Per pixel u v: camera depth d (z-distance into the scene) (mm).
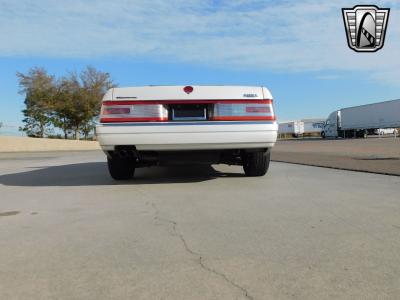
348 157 14633
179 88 6996
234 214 5129
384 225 4492
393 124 53781
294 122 84500
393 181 7922
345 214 5031
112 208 5688
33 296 2854
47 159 19844
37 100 49594
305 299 2717
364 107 58562
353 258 3459
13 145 37125
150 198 6355
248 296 2775
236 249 3744
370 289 2854
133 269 3309
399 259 3420
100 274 3221
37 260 3570
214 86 7078
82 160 17406
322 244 3844
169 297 2791
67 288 2975
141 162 8203
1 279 3164
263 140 7141
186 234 4262
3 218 5230
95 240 4129
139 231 4426
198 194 6609
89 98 50812
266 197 6238
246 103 7113
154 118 6961
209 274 3170
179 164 7730
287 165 11844
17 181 9281
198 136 6980
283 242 3924
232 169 10406
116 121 6953
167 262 3447
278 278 3066
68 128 52594
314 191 6746
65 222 4934
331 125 68125
